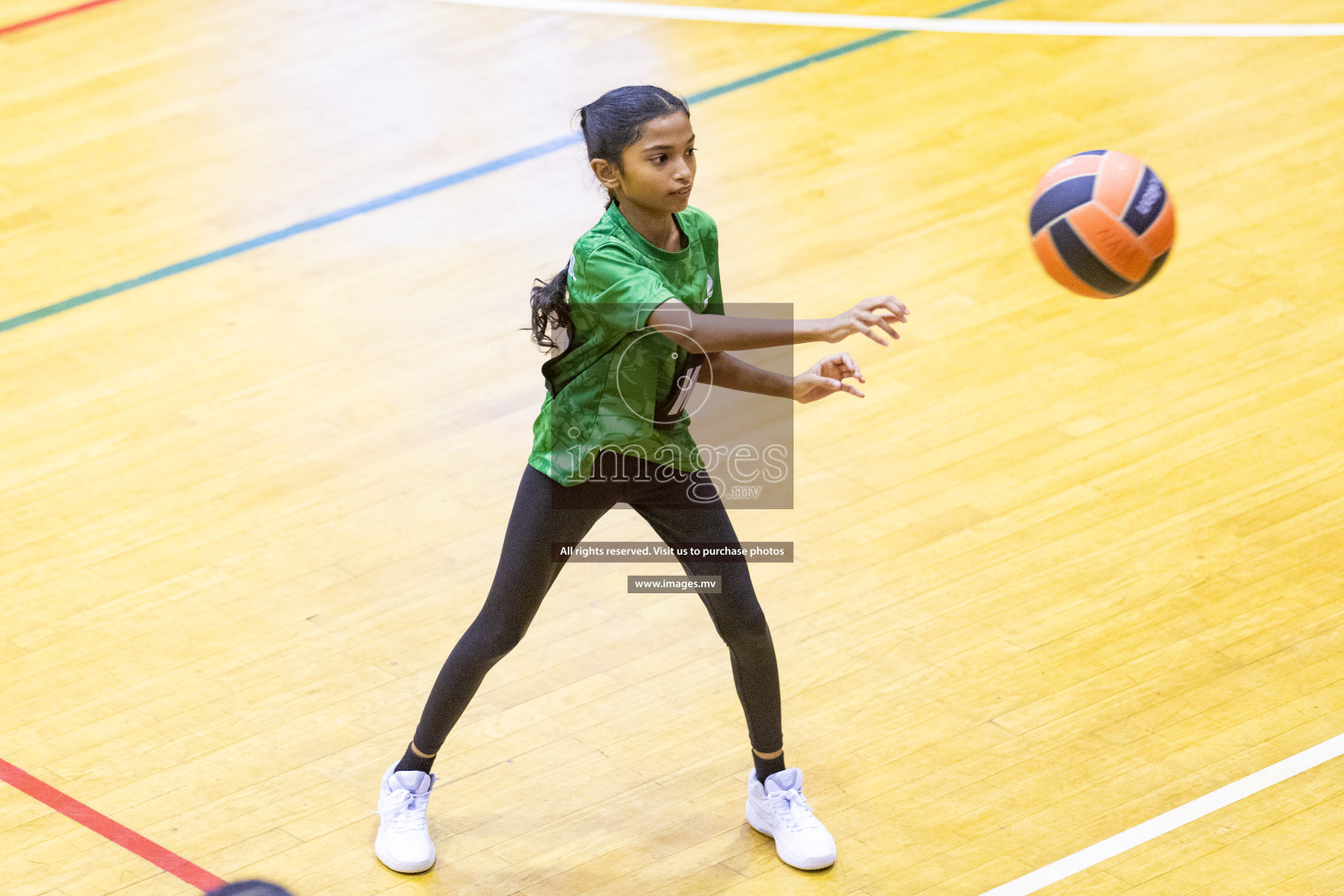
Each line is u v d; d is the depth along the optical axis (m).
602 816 10.79
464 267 17.33
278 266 17.44
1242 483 13.78
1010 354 15.70
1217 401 14.84
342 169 19.36
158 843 10.52
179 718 11.59
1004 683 11.84
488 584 12.91
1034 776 10.99
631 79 21.38
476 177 19.08
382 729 11.50
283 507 13.80
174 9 23.80
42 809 10.77
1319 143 19.12
